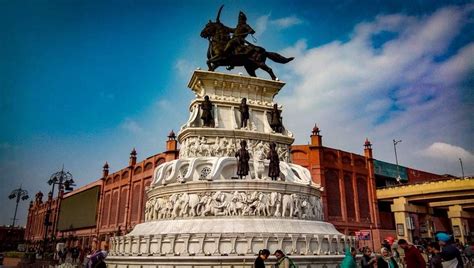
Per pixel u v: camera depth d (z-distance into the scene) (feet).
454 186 153.79
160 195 80.64
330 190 180.14
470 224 184.14
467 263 89.56
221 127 94.84
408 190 172.14
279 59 111.45
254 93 104.17
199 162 83.35
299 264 63.16
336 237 72.43
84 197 272.92
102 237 231.50
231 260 60.85
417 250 36.81
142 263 65.87
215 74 99.19
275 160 80.64
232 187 74.08
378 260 44.93
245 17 111.55
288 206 74.64
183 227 70.38
